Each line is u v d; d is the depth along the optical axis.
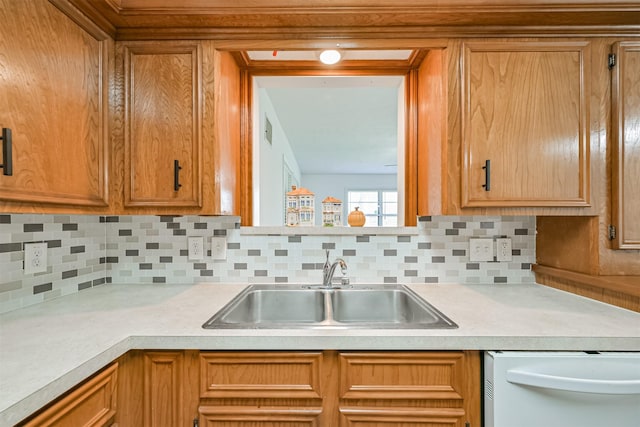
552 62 1.24
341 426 0.92
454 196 1.24
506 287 1.50
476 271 1.58
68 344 0.82
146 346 0.90
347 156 5.41
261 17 1.20
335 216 1.78
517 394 0.87
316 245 1.58
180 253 1.58
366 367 0.93
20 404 0.58
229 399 0.93
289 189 4.36
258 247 1.58
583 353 0.89
